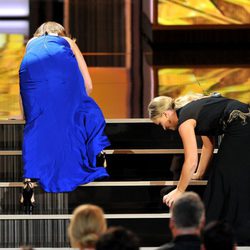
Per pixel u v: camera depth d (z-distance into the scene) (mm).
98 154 20234
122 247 12797
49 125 20141
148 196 20719
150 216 20109
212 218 19156
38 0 36438
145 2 35250
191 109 19062
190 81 28266
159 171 21203
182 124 18891
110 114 24672
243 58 32312
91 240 13789
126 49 34406
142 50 34219
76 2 35844
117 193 20656
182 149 21203
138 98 26328
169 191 20641
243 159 19109
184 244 14219
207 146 20109
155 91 27109
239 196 19078
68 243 20062
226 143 19188
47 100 20188
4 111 24953
